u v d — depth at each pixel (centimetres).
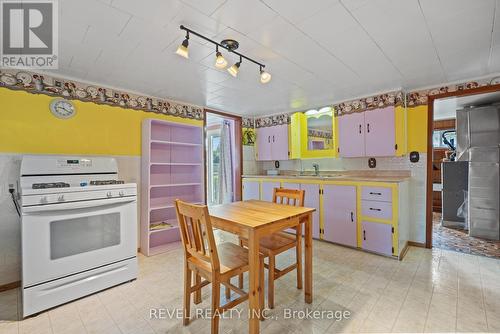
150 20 162
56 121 253
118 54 210
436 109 424
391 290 207
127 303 194
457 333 154
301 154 422
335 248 310
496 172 348
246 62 229
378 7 151
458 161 398
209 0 143
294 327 163
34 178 217
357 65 239
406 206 306
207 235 145
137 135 315
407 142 321
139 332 161
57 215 190
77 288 198
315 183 342
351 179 306
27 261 177
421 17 162
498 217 344
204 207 143
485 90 269
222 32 177
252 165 479
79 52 206
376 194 285
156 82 280
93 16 157
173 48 201
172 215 353
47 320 173
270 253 185
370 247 291
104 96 287
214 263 146
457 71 256
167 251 312
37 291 180
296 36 184
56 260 189
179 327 166
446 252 294
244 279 235
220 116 435
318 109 396
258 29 174
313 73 258
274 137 448
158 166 339
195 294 192
